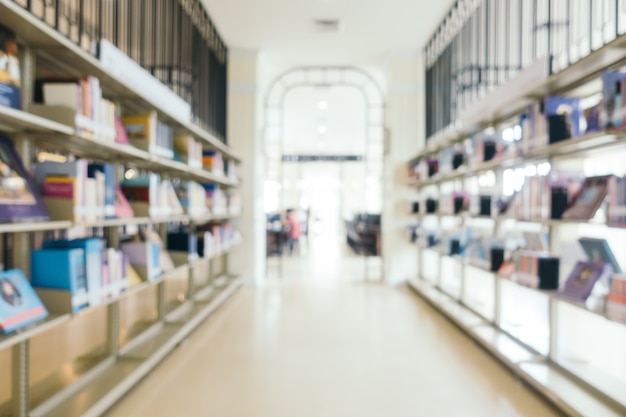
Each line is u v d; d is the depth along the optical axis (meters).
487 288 5.10
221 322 4.18
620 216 1.93
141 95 2.75
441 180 5.11
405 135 6.25
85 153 2.78
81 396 2.26
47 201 1.98
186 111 3.69
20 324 1.66
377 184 12.09
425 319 4.31
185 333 3.53
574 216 2.28
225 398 2.49
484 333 3.46
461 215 4.14
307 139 14.87
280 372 2.90
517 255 2.91
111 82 2.49
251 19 5.12
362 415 2.31
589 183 2.34
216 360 3.12
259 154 6.37
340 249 11.40
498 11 4.66
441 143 4.76
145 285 2.75
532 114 2.73
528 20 4.89
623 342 3.01
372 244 9.32
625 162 3.08
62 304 1.93
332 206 19.09
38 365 2.94
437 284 5.40
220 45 5.96
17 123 1.86
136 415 2.28
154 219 2.93
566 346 2.80
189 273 4.33
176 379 2.77
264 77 6.62
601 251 2.40
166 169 3.81
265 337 3.69
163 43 4.77
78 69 2.27
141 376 2.70
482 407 2.40
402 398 2.51
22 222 1.73
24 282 1.80
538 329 3.48
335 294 5.57
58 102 2.00
